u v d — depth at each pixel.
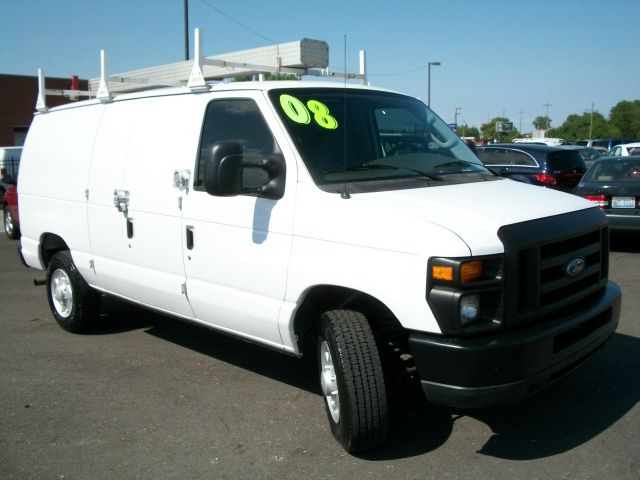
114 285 5.83
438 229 3.45
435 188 4.16
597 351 4.12
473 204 3.80
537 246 3.58
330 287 3.95
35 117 7.17
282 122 4.30
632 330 6.14
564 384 4.90
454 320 3.36
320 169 4.16
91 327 6.62
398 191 4.03
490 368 3.37
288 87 4.58
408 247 3.49
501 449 3.98
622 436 4.09
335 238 3.83
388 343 4.12
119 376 5.40
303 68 5.95
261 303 4.34
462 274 3.34
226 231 4.54
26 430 4.41
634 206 9.94
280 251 4.16
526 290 3.55
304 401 4.80
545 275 3.69
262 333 4.43
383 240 3.60
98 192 5.82
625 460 3.79
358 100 4.77
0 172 15.24
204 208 4.69
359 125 4.58
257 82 4.64
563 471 3.70
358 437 3.78
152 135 5.29
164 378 5.34
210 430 4.36
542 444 4.02
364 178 4.20
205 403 4.80
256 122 4.46
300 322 4.21
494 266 3.45
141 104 5.50
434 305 3.39
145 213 5.26
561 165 13.10
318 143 4.29
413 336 3.51
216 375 5.38
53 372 5.53
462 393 3.40
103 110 5.98
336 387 4.01
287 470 3.81
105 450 4.11
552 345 3.57
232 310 4.57
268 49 5.97
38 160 6.91
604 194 10.16
